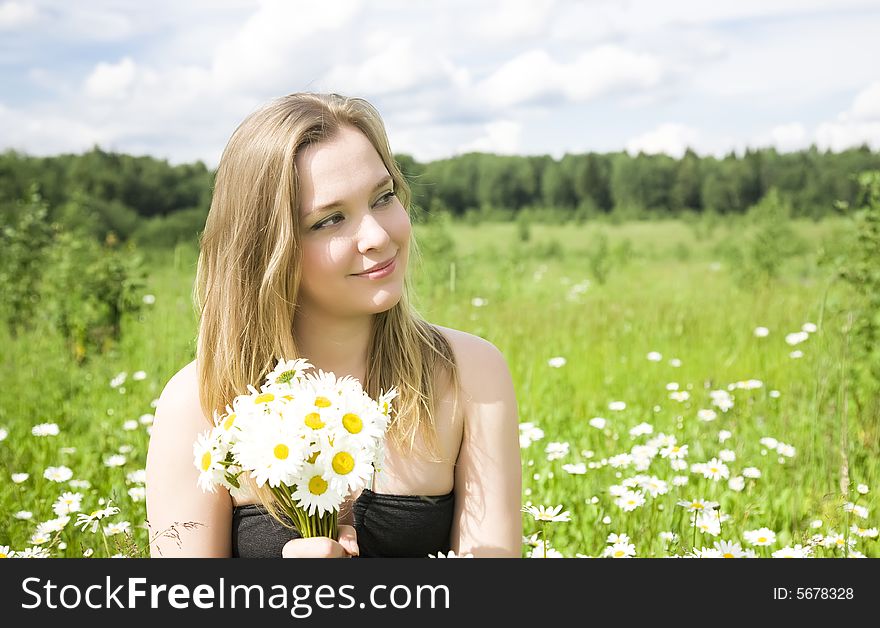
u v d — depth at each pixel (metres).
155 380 5.60
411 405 1.86
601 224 43.97
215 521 1.88
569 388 5.26
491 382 1.96
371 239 1.72
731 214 42.81
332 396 1.57
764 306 8.77
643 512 3.04
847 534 2.73
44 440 4.29
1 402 5.46
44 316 8.21
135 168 35.16
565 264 24.33
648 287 14.61
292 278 1.75
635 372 5.87
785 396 4.57
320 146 1.73
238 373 1.80
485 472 1.92
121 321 7.74
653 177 47.66
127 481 3.64
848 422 4.10
